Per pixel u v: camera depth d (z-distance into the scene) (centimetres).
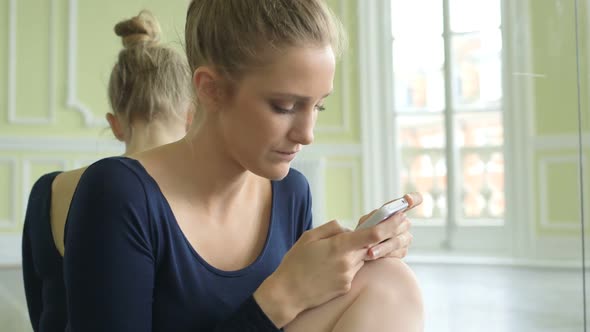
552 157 383
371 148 541
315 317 97
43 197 128
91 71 501
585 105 199
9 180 485
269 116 90
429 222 524
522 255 420
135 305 93
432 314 291
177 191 101
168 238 97
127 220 93
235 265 106
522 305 282
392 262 100
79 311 92
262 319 92
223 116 95
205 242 103
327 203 538
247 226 109
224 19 92
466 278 382
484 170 509
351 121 544
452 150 521
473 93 512
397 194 541
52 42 495
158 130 138
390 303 96
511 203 452
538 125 405
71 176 128
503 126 461
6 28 488
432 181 533
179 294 98
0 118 486
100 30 502
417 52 536
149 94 136
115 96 141
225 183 103
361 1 540
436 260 452
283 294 94
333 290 95
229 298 102
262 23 88
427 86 536
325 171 538
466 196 516
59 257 124
